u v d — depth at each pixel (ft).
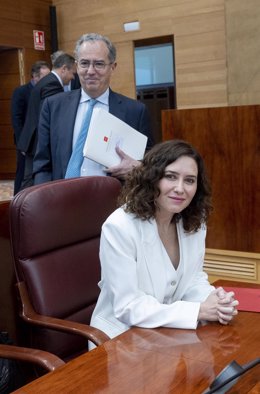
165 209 5.18
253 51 19.81
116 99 8.78
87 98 8.64
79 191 6.36
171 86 23.32
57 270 6.09
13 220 5.92
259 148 8.23
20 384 5.78
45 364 4.65
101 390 3.58
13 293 6.61
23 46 24.95
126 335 4.59
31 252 5.89
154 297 5.28
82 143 8.41
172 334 4.59
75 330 5.33
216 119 8.52
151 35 22.97
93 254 6.51
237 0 19.86
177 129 8.89
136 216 5.23
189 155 5.10
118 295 5.08
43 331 5.87
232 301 4.78
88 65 8.34
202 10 21.48
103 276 5.32
